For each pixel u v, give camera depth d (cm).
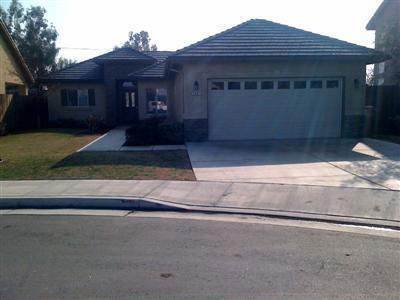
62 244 635
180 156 1418
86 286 486
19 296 462
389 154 1412
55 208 876
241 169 1190
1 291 475
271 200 880
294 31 1869
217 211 822
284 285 482
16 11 4597
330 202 856
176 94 2381
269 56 1698
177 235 675
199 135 1775
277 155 1421
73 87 3106
